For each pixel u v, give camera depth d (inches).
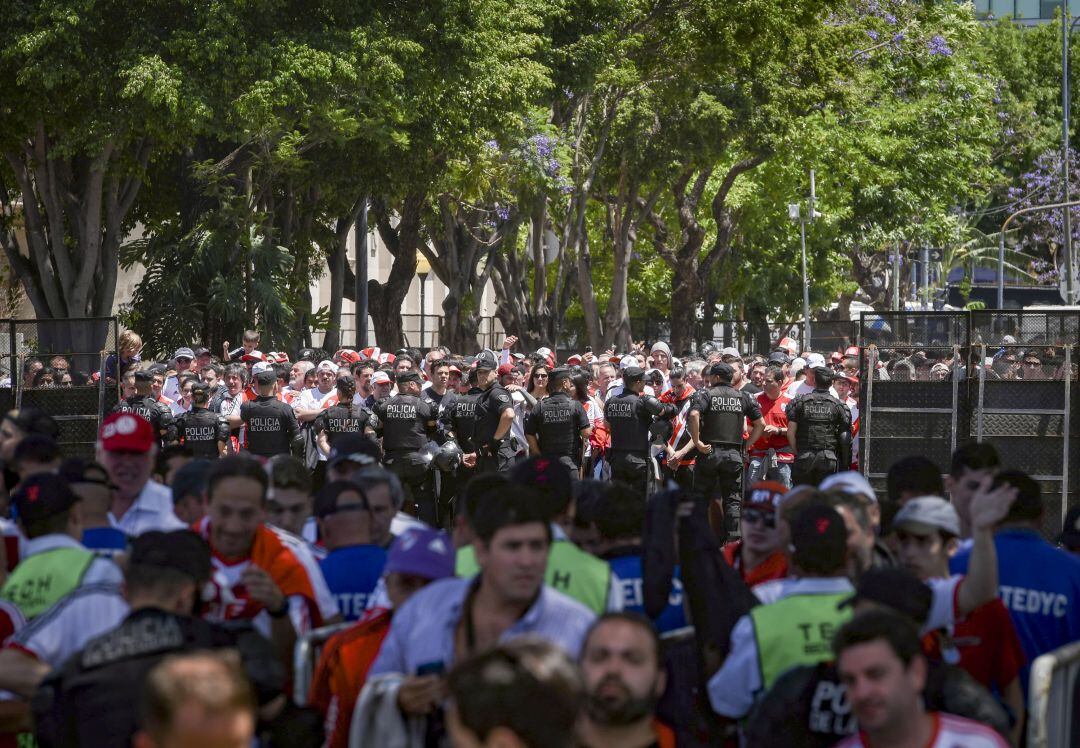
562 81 2598.4
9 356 1375.5
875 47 3238.2
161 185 2662.4
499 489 366.6
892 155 3585.1
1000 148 5211.6
